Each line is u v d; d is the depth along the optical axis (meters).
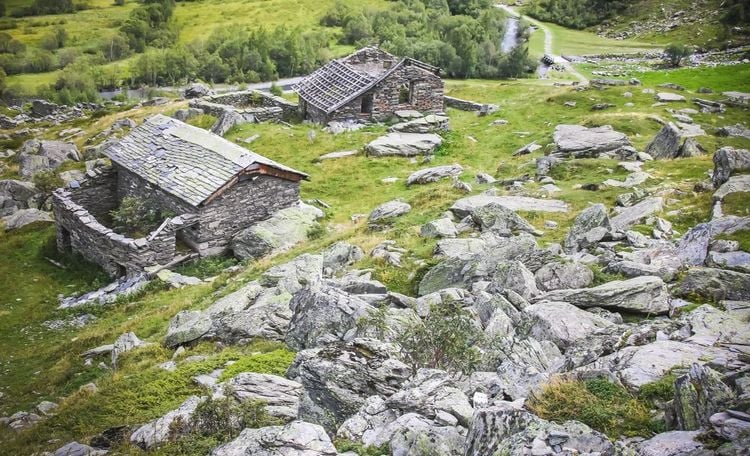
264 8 168.00
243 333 22.92
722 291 17.73
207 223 36.62
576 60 115.25
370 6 158.12
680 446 10.07
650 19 136.00
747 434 9.76
